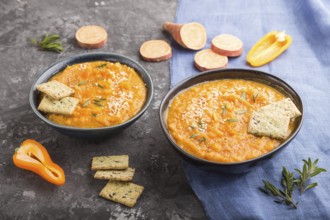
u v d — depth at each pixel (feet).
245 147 1.91
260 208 1.88
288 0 2.86
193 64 2.53
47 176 1.96
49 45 2.59
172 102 2.11
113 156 2.04
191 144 1.92
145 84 2.19
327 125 2.19
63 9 2.88
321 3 2.70
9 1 2.90
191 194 1.95
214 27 2.73
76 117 2.04
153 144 2.14
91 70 2.22
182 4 2.87
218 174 1.99
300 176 1.95
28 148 2.02
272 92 2.13
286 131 1.92
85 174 2.02
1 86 2.43
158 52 2.55
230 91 2.12
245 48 2.62
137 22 2.78
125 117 2.06
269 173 2.00
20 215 1.90
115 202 1.92
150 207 1.91
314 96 2.34
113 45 2.65
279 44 2.59
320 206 1.88
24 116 2.27
